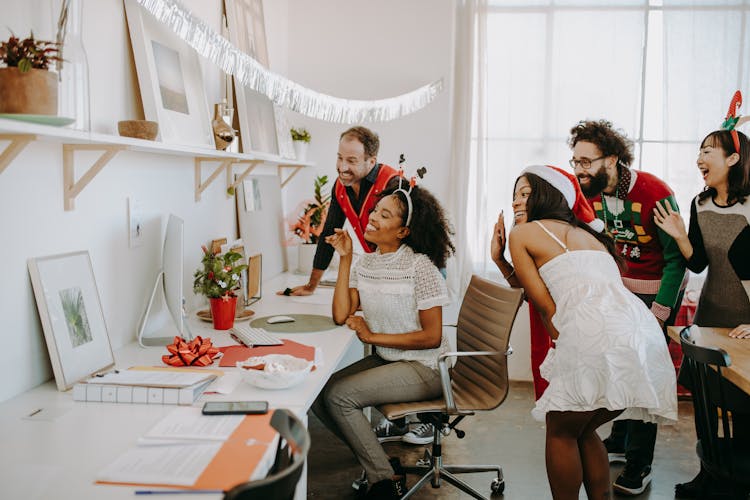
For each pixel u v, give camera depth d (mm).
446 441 3373
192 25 2062
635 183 2914
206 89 2881
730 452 2059
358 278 2609
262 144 3350
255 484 999
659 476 3031
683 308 4102
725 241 2686
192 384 1678
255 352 2148
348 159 3023
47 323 1727
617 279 2193
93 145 1811
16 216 1660
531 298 2332
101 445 1386
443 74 4188
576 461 2156
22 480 1222
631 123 4180
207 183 2781
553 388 2107
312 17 4230
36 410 1596
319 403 2482
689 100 4148
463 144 4227
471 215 4312
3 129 1288
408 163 4254
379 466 2395
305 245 3859
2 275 1620
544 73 4207
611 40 4152
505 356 2439
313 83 4270
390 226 2510
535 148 4254
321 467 3027
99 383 1662
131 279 2266
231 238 3279
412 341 2459
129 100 2240
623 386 2008
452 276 4262
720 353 1989
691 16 4098
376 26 4203
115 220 2146
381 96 4238
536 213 2346
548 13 4172
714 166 2668
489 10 4215
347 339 2391
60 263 1815
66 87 1529
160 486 1191
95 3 2008
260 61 3488
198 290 2508
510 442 3367
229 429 1457
